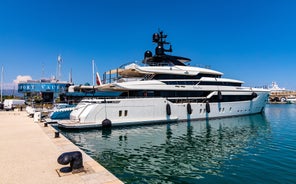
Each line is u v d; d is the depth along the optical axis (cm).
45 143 1209
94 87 2714
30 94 5559
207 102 2967
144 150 1446
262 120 3120
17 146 1130
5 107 4628
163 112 2614
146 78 2705
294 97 12038
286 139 1809
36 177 675
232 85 3344
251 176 971
